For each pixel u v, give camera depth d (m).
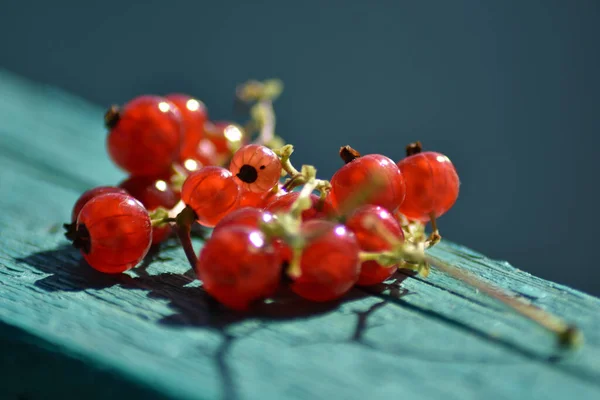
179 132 0.15
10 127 0.23
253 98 0.18
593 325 0.12
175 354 0.11
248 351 0.11
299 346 0.12
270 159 0.14
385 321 0.12
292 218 0.12
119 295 0.13
